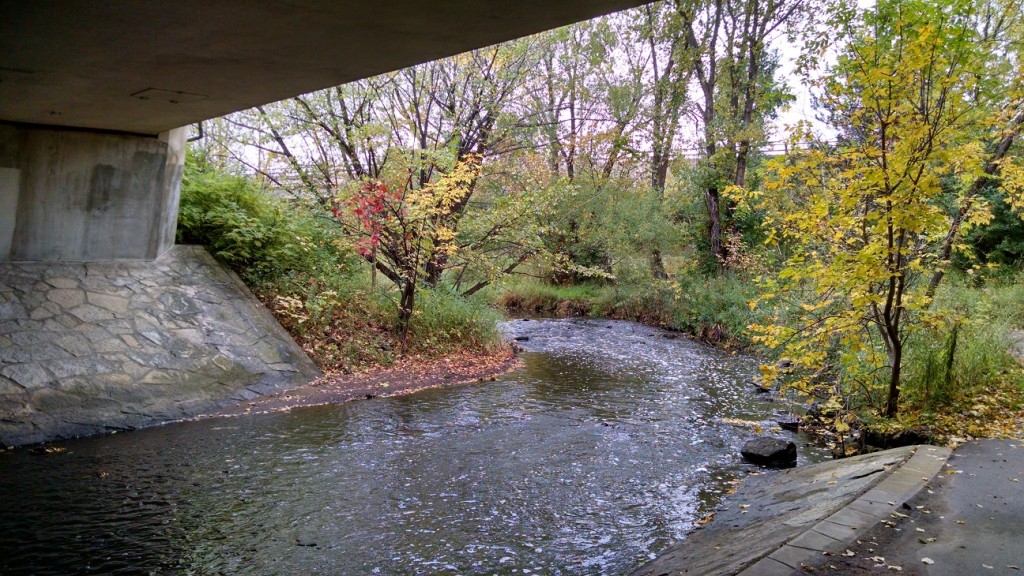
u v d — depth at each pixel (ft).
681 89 63.67
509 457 20.71
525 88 51.26
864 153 18.83
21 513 14.97
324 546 14.10
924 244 22.66
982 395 21.49
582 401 29.19
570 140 58.34
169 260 29.60
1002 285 45.80
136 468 18.20
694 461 20.80
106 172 27.17
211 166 37.47
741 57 61.72
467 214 41.52
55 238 26.14
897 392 21.13
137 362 23.79
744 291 51.39
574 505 16.87
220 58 15.93
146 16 13.03
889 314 20.15
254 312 29.89
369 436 22.24
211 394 24.57
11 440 19.04
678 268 64.28
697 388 32.81
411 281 34.94
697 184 65.00
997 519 12.28
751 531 13.51
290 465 19.07
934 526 11.95
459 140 44.80
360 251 34.09
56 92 19.84
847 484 15.24
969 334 24.35
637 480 18.88
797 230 21.98
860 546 11.07
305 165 41.22
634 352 44.57
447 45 14.85
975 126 21.84
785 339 21.49
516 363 38.19
